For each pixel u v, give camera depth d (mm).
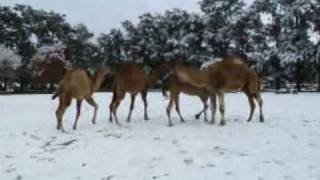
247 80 15703
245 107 21078
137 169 10438
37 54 50562
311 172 9617
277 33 50250
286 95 32812
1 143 13578
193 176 9734
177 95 15734
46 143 13422
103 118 17656
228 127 14695
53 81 48844
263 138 12945
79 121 17031
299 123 15414
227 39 52812
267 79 51125
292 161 10477
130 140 13180
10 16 55656
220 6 54031
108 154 11773
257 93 15945
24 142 13625
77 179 10109
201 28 55031
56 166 11109
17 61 50188
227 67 15305
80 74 15273
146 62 57219
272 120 16188
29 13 56938
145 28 57719
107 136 13883
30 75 50594
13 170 11008
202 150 11711
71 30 58344
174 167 10398
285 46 48062
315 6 47125
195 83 15312
